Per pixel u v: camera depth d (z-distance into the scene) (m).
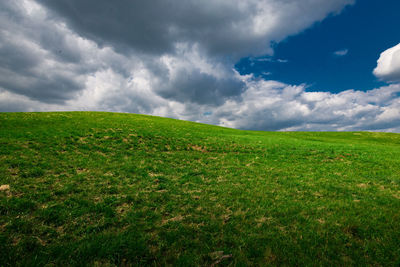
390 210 9.26
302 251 5.91
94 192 9.82
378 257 5.75
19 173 11.05
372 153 26.91
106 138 23.41
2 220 6.72
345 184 13.58
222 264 5.31
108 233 6.50
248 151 24.77
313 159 22.06
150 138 26.50
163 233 6.69
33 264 4.91
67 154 15.90
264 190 11.76
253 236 6.67
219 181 13.20
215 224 7.41
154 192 10.50
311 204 9.81
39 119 33.81
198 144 26.42
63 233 6.48
